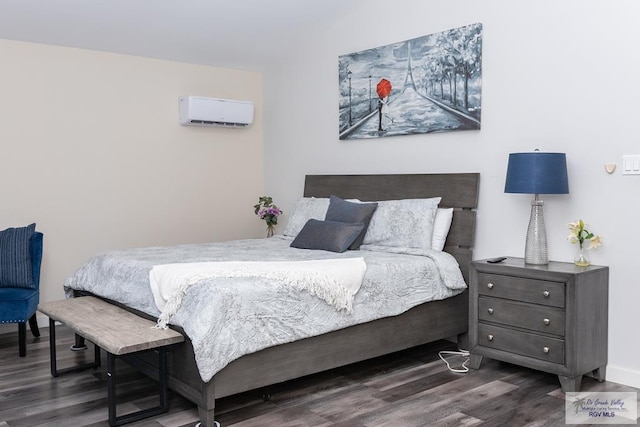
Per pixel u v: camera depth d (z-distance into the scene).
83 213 4.87
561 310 3.21
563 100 3.60
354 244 4.19
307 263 3.34
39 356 3.89
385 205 4.30
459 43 4.13
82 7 4.21
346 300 3.25
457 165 4.22
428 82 4.34
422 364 3.75
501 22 3.89
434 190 4.29
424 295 3.72
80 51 4.80
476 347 3.64
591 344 3.29
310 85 5.36
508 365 3.72
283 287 3.01
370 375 3.53
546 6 3.66
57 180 4.73
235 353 2.78
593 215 3.48
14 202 4.55
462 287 3.91
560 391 3.24
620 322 3.38
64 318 3.18
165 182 5.32
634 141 3.29
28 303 3.93
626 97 3.31
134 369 3.64
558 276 3.21
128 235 5.12
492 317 3.55
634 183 3.29
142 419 2.86
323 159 5.29
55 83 4.69
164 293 3.03
